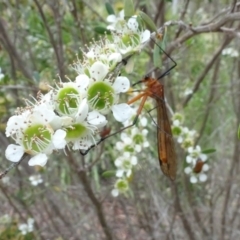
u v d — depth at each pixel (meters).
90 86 0.09
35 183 0.21
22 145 0.08
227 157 0.24
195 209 0.21
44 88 0.15
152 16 0.20
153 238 0.21
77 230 0.23
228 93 0.23
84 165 0.18
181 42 0.13
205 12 0.22
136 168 0.19
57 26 0.18
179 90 0.22
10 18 0.21
